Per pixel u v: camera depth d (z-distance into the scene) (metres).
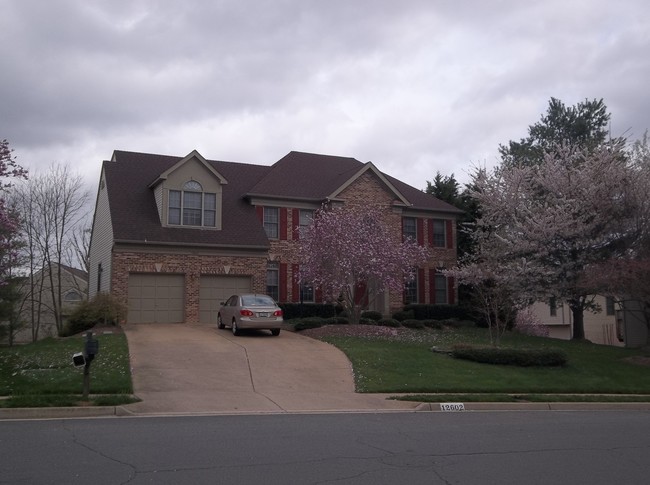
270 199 33.19
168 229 29.30
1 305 32.06
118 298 26.97
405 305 34.66
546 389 16.81
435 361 19.41
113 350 18.78
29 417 12.16
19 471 7.77
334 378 17.03
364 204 32.56
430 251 35.03
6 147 20.38
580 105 49.16
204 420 12.12
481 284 30.69
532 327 33.91
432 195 40.94
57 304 43.16
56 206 40.81
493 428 11.69
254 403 14.14
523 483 7.67
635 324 30.27
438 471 8.16
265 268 30.45
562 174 28.73
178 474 7.72
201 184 30.30
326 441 9.99
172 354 18.97
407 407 14.48
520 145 49.50
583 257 27.67
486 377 17.75
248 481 7.45
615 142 28.05
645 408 15.79
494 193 30.56
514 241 29.06
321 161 37.94
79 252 46.84
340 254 26.59
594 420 13.12
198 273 29.11
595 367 20.28
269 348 20.56
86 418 12.19
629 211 25.52
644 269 21.42
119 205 29.53
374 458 8.83
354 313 27.08
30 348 20.09
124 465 8.12
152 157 34.31
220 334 23.61
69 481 7.32
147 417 12.44
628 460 9.04
